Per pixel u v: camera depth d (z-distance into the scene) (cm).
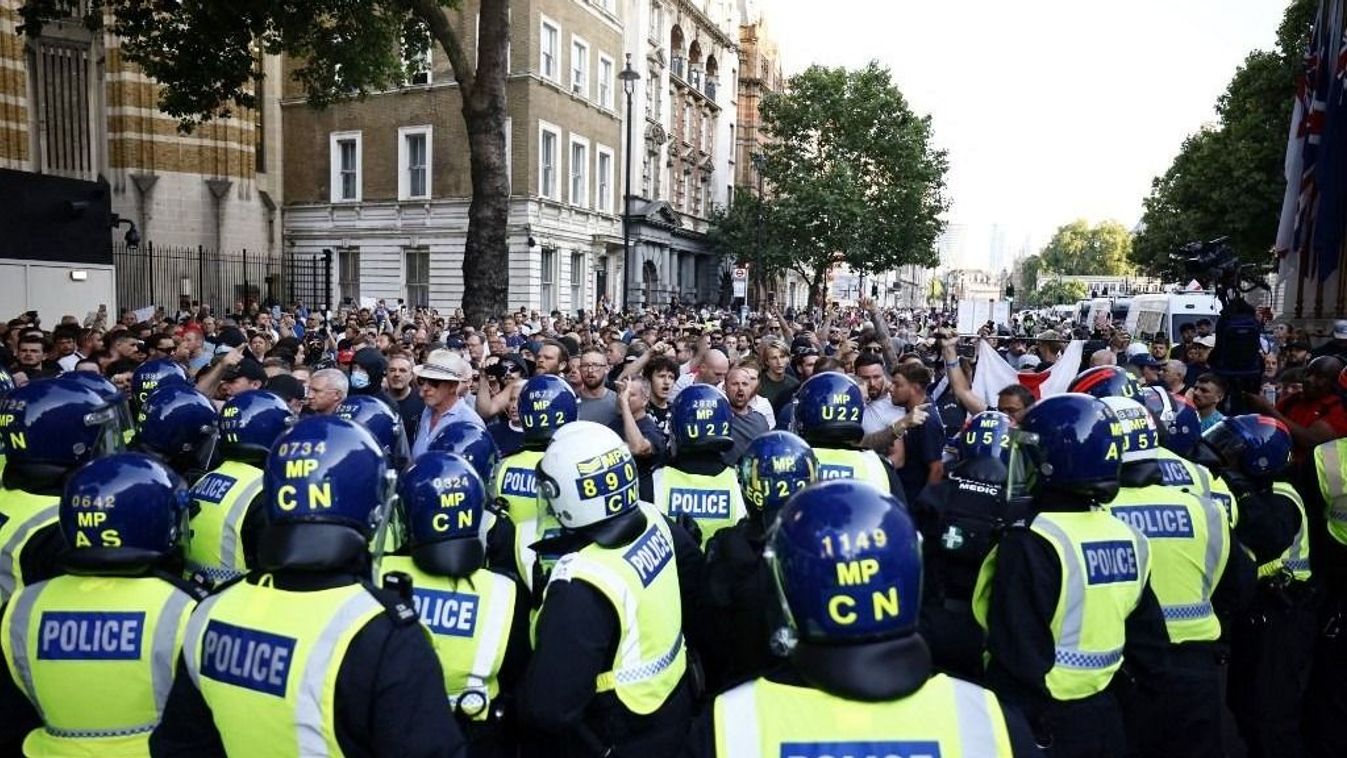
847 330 2047
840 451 469
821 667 184
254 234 3441
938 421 677
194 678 242
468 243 1922
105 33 3027
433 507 318
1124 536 324
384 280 3531
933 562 414
